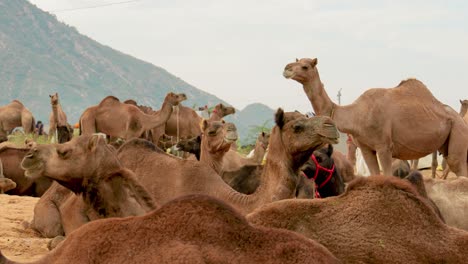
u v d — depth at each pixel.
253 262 4.89
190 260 4.83
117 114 28.44
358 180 6.38
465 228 11.84
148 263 4.89
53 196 11.48
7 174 18.22
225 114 29.64
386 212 6.21
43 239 11.05
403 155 16.92
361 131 16.47
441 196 11.96
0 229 11.98
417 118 16.66
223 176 14.28
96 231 5.11
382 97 16.70
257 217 6.36
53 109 34.59
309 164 12.10
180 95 28.44
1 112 39.50
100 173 8.67
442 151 17.44
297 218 6.31
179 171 10.63
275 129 9.84
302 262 4.88
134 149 11.09
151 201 8.59
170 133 29.72
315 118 9.70
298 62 16.11
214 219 5.02
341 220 6.25
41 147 8.70
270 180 9.84
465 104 26.02
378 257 6.10
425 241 6.14
